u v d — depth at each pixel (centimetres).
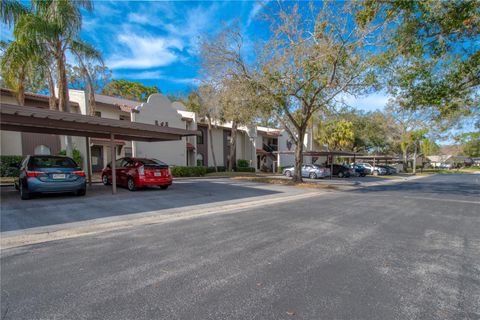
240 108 1539
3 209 769
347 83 1320
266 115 1644
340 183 2012
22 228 591
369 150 5181
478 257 439
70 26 1241
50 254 446
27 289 324
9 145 1698
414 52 978
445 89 1044
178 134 1292
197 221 692
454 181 2336
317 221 692
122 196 1029
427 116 3184
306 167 2566
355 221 695
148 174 1165
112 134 1088
